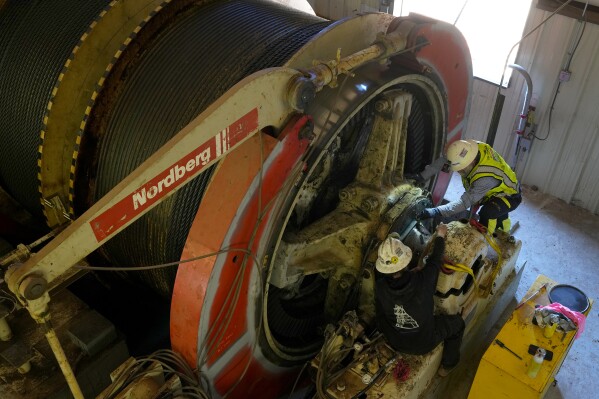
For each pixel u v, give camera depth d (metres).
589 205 6.41
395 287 3.36
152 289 4.36
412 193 3.93
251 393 3.77
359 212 3.73
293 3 5.10
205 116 2.41
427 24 3.70
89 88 3.77
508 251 4.74
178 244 3.51
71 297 3.88
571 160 6.29
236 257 2.95
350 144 3.93
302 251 3.54
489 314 4.63
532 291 4.41
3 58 4.11
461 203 4.35
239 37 3.71
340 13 8.18
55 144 3.79
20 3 4.22
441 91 4.26
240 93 2.51
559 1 5.61
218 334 3.12
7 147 4.25
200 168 2.55
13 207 4.98
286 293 3.95
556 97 6.09
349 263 3.79
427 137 4.58
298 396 4.29
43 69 3.87
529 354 3.79
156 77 3.65
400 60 3.78
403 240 3.84
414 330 3.51
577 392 4.44
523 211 6.43
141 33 3.75
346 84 3.26
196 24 3.84
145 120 3.60
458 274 3.77
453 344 3.91
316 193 3.76
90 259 4.37
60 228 3.83
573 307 4.14
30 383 3.42
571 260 5.80
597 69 5.66
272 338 3.65
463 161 4.38
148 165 2.29
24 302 2.19
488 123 6.90
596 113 5.86
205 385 3.26
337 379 3.60
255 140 2.84
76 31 3.87
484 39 6.65
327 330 3.69
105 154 3.73
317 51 3.20
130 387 3.03
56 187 3.95
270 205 2.97
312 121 2.96
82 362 3.52
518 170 6.83
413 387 3.60
